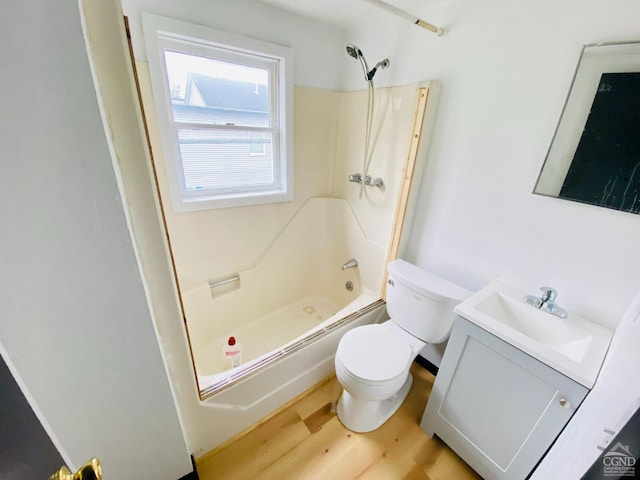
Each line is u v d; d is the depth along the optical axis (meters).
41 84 0.48
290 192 2.09
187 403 1.07
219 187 1.84
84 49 0.49
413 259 1.76
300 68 1.83
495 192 1.30
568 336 1.07
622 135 0.91
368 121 1.85
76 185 0.56
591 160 0.99
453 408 1.23
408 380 1.67
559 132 1.05
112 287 0.67
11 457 0.33
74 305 0.64
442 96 1.40
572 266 1.12
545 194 1.13
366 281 2.10
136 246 0.71
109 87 0.58
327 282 2.47
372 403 1.36
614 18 0.88
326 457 1.29
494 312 1.22
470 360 1.12
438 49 1.38
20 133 0.49
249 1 1.51
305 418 1.45
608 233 1.01
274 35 1.65
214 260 1.90
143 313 0.74
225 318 2.00
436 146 1.49
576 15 0.95
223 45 1.52
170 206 1.63
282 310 2.33
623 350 0.70
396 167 1.73
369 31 1.72
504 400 1.04
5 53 0.44
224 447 1.31
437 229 1.58
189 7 1.36
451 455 1.32
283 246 2.20
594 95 0.95
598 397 0.69
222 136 1.75
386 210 1.87
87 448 0.81
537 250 1.21
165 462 1.02
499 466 1.11
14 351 0.60
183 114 1.58
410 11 1.44
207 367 1.77
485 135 1.28
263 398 1.37
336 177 2.27
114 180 0.59
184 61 1.50
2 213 0.51
